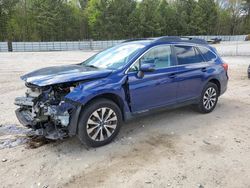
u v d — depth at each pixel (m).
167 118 5.86
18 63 18.19
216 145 4.51
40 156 4.10
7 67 15.64
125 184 3.40
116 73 4.51
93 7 56.22
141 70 4.67
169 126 5.38
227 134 5.00
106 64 4.99
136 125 5.42
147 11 58.88
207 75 5.97
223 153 4.21
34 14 51.94
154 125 5.43
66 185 3.40
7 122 5.52
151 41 5.17
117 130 4.57
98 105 4.25
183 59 5.57
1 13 50.81
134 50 4.97
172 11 63.41
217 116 6.05
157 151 4.28
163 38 5.28
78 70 4.56
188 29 64.38
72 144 4.51
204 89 6.03
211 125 5.46
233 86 9.69
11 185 3.39
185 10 64.81
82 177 3.56
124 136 4.86
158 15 59.75
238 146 4.47
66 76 4.12
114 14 56.00
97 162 3.94
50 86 4.10
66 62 19.19
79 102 3.98
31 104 4.22
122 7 56.38
